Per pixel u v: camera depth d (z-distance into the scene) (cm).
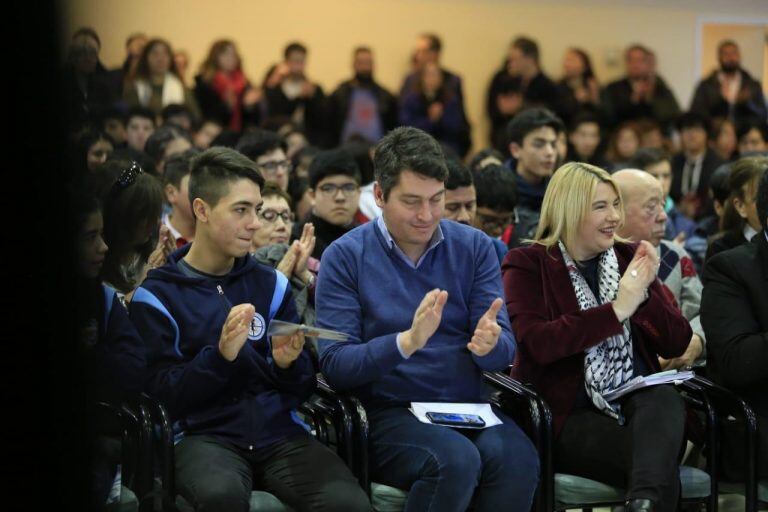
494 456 355
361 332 371
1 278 296
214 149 367
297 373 359
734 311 402
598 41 1137
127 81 923
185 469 334
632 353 399
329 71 1095
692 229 660
